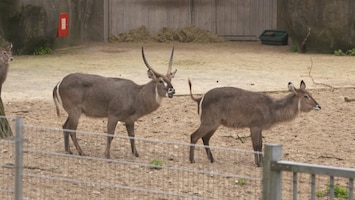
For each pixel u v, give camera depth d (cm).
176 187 1593
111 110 1908
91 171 1697
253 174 1745
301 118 2456
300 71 3584
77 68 3638
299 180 1684
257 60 4025
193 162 1861
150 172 1711
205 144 1934
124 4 5062
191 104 2677
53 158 1803
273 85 3122
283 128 2316
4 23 4075
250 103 1869
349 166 1886
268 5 5072
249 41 5103
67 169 1702
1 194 1478
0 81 2886
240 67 3722
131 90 1917
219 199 1512
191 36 5025
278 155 1031
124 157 1889
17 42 4159
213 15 5119
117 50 4491
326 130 2311
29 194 1501
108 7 5019
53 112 2488
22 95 2819
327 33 4300
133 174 1689
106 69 3603
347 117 2508
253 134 1875
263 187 1036
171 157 1912
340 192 1595
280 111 1894
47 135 2078
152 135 2189
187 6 5125
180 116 2481
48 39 4294
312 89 3023
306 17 4334
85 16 4875
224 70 3603
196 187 1599
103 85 1923
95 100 1922
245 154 1995
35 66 3700
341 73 3519
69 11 4512
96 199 1494
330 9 4253
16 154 1219
